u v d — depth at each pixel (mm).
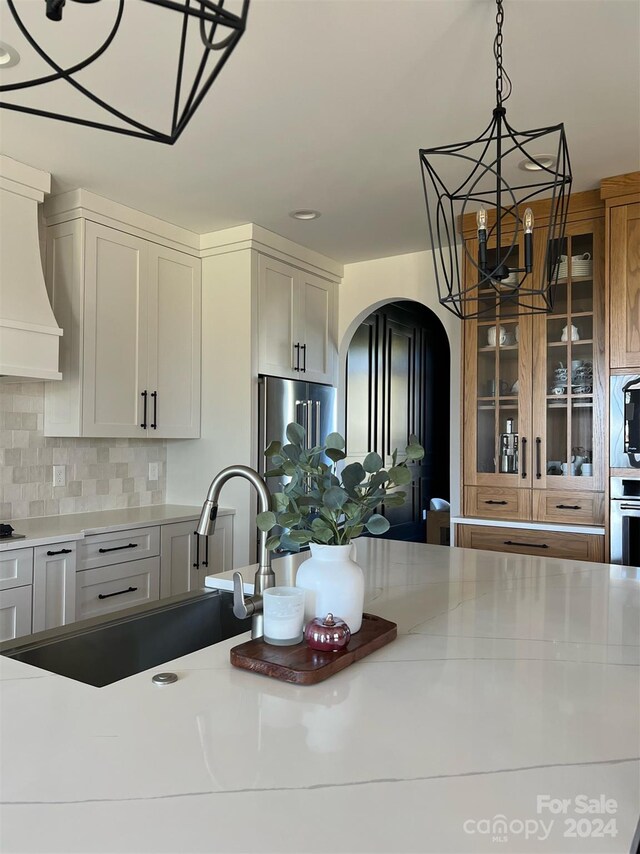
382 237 3949
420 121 2488
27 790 764
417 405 6250
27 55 2061
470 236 3529
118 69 2150
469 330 3584
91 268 3232
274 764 832
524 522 3361
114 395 3369
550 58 2074
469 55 2062
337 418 4562
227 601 1831
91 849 653
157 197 3307
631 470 2979
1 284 2775
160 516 3504
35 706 1012
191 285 3871
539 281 3312
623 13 1857
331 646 1207
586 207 3229
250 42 1981
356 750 875
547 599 1712
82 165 2900
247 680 1133
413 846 665
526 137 2602
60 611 2850
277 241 3926
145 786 774
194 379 3896
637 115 2436
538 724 967
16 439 3252
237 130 2559
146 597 3316
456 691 1093
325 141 2660
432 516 5000
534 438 3391
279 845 664
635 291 2975
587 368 3256
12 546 2641
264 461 3803
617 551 3006
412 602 1680
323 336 4414
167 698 1049
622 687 1118
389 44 1999
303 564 1343
